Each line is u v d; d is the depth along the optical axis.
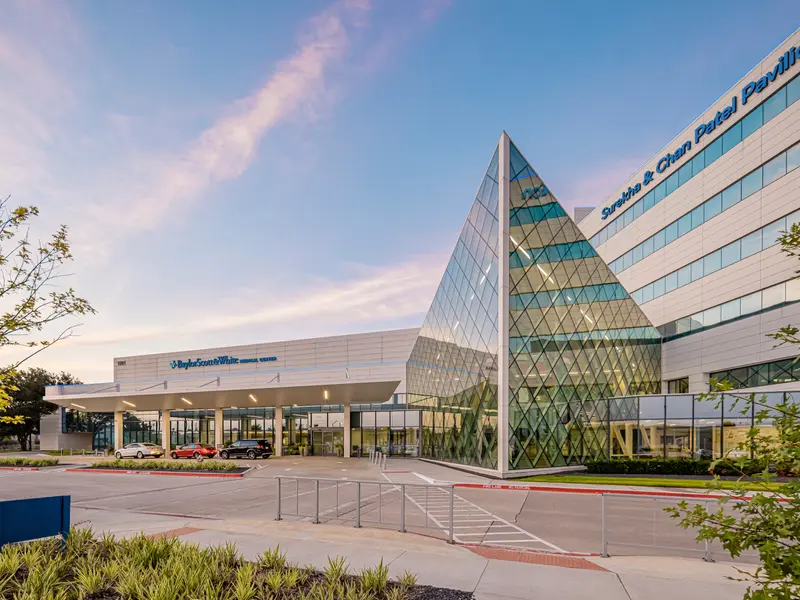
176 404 52.94
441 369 37.69
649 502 16.34
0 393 9.21
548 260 28.30
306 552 9.46
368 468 32.38
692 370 34.47
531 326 26.50
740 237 30.56
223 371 59.25
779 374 27.36
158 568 7.34
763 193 28.78
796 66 26.58
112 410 60.00
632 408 28.83
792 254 4.16
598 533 12.14
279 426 48.50
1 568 7.15
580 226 54.59
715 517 3.90
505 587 7.40
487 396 26.81
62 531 8.75
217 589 6.54
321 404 49.34
